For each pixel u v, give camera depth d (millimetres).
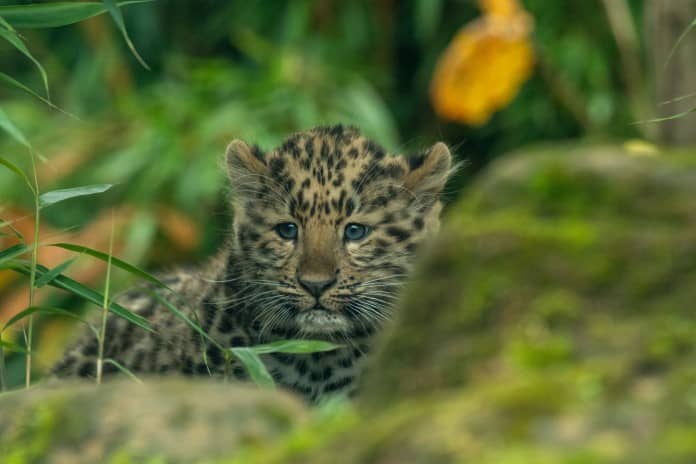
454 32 20875
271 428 4348
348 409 4520
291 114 17391
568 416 3611
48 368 11516
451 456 3564
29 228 15219
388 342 4398
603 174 4344
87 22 19422
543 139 20219
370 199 10359
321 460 3855
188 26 21312
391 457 3684
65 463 4363
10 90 19578
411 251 10500
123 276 15633
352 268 10203
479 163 21234
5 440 4539
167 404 4441
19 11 7066
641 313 4047
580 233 4223
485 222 4383
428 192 10672
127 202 16578
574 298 4117
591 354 3965
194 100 17750
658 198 4250
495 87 15547
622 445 3473
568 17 19594
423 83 21094
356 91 17578
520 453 3465
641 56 19031
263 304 10141
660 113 11703
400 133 21234
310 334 10148
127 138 17422
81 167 17312
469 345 4160
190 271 11695
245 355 6988
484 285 4238
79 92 19188
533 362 4004
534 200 4371
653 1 11820
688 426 3539
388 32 20625
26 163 16641
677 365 3799
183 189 16188
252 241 10398
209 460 4207
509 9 15562
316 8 19953
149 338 10305
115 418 4426
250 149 10711
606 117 18609
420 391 4172
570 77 19172
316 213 10258
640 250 4148
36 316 15523
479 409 3686
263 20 20250
